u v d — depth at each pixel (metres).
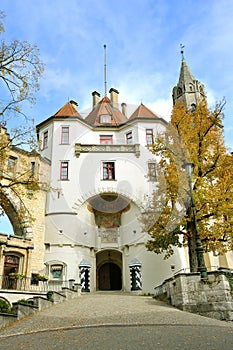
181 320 10.60
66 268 23.61
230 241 18.78
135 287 24.11
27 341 8.28
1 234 21.23
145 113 29.22
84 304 15.09
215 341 7.10
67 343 7.64
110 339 7.76
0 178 14.77
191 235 17.05
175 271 24.36
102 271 29.67
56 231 24.45
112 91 34.72
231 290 13.08
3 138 13.59
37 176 24.56
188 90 38.38
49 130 28.94
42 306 14.13
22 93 12.77
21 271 21.95
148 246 19.44
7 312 11.98
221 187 16.80
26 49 12.77
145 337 7.82
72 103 33.00
